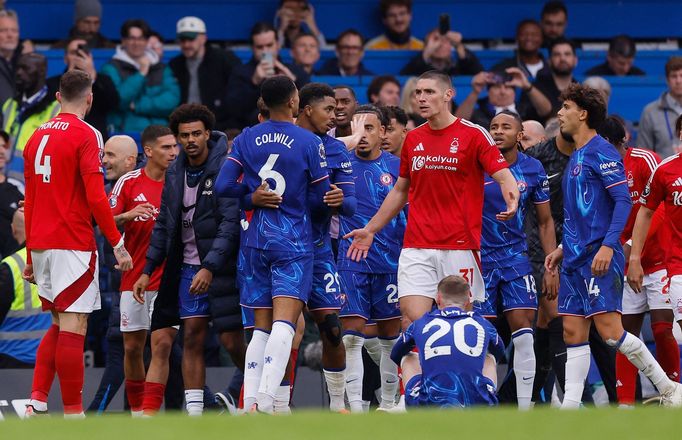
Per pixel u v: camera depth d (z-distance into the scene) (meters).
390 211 30.00
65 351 28.61
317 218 28.61
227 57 48.44
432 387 26.20
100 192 28.42
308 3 55.97
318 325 29.27
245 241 27.94
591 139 29.36
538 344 34.81
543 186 33.41
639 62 56.84
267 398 26.47
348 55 52.00
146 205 32.09
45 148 28.59
